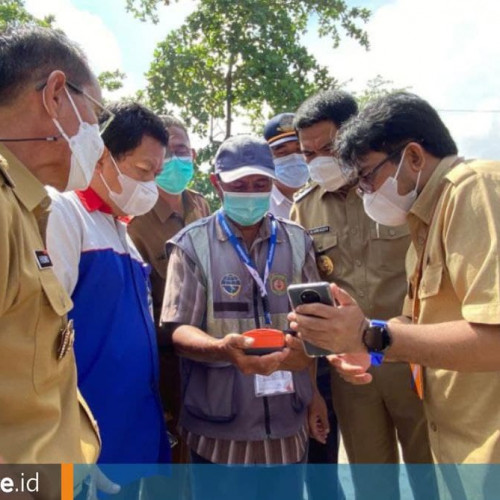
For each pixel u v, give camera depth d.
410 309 2.14
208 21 9.20
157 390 2.18
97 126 1.61
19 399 1.29
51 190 1.98
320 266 2.73
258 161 2.30
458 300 1.75
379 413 2.70
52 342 1.36
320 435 2.54
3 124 1.43
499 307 1.52
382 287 2.63
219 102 9.53
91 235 2.03
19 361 1.29
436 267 1.77
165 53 9.34
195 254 2.31
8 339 1.27
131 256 2.20
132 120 2.15
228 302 2.26
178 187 2.93
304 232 2.51
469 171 1.71
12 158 1.39
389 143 1.88
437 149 1.87
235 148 2.34
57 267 1.87
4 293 1.22
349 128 1.96
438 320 1.80
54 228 1.88
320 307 1.69
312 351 1.83
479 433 1.72
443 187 1.79
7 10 9.95
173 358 2.71
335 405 2.80
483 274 1.57
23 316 1.30
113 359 1.97
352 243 2.68
